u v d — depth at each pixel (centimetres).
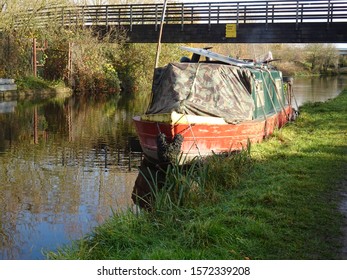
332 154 918
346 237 502
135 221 556
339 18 2533
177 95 952
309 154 920
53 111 1900
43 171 909
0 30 2638
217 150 934
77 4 3328
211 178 727
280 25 2639
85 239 539
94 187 798
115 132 1406
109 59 3069
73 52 2772
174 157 861
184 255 453
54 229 599
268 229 517
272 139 1114
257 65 1280
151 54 3297
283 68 5778
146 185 812
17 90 2411
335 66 6731
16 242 559
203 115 940
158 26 2909
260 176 764
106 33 2994
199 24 2797
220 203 627
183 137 888
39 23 2884
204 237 493
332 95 2859
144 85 3284
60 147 1158
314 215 568
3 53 2470
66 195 749
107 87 2914
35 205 696
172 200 643
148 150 955
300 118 1535
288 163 846
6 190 775
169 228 536
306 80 5253
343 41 2548
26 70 2608
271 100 1250
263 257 457
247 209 582
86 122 1612
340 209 591
